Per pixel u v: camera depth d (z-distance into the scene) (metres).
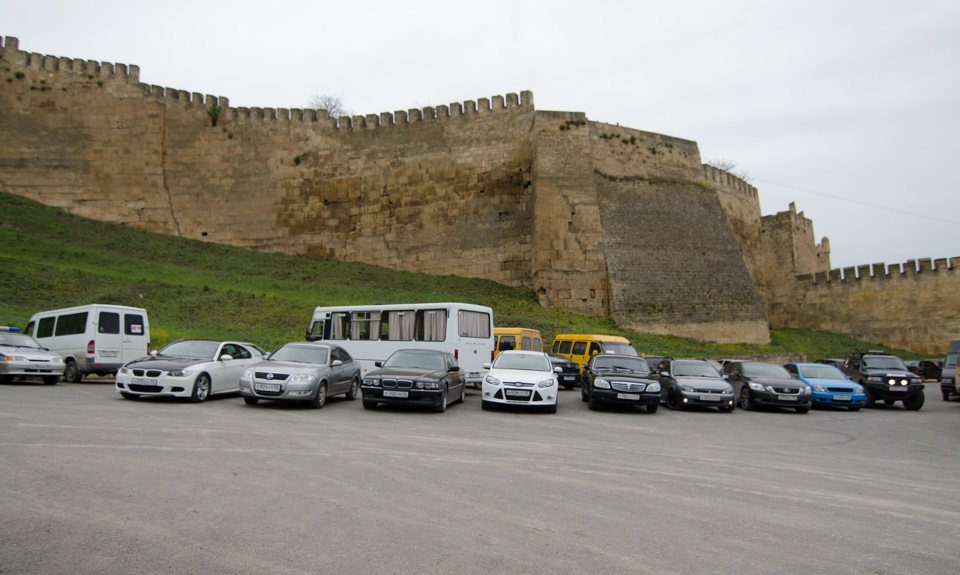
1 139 38.78
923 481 8.24
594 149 37.50
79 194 39.19
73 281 28.62
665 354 29.36
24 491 5.90
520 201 37.62
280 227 41.25
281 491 6.32
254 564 4.38
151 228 40.06
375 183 40.78
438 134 40.12
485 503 6.19
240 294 29.98
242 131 42.06
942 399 23.38
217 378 14.31
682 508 6.32
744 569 4.64
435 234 39.03
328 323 21.14
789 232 50.56
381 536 5.07
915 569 4.77
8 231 33.50
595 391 15.68
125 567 4.25
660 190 38.66
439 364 14.96
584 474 7.77
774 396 16.88
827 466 9.09
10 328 18.64
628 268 35.44
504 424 12.40
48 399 12.78
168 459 7.52
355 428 10.84
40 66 40.06
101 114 40.38
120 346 18.14
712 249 38.69
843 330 46.72
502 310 32.28
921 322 43.34
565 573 4.42
